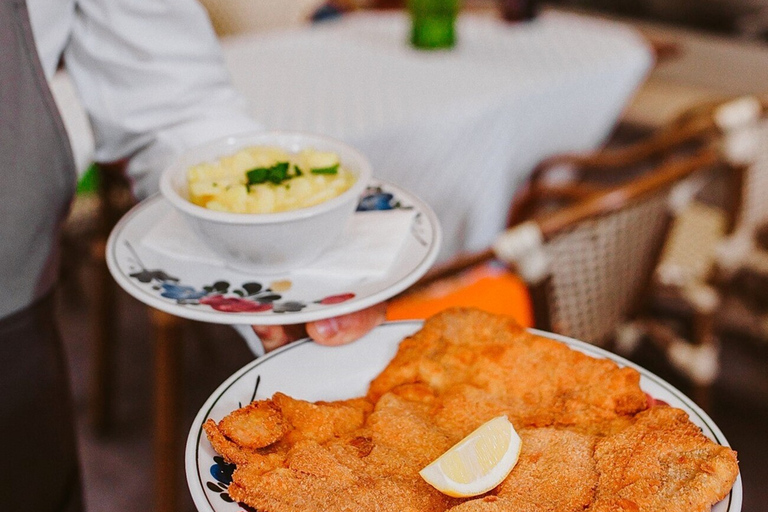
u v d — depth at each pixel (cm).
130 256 59
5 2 58
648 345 139
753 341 146
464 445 48
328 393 54
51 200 63
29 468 67
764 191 115
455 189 119
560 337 56
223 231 55
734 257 115
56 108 62
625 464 47
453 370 55
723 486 45
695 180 93
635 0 278
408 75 126
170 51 68
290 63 133
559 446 49
